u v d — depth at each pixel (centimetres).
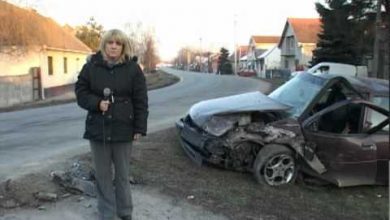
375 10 3572
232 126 773
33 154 927
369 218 671
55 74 3662
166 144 939
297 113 801
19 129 1394
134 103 513
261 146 777
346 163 791
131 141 521
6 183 641
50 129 1375
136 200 637
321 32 4422
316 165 784
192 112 843
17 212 580
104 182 527
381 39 3238
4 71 3089
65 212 584
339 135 791
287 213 641
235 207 641
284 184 775
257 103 815
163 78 5756
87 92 504
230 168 795
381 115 820
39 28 3344
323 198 748
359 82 835
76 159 794
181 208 623
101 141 509
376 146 803
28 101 2923
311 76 859
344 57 4088
